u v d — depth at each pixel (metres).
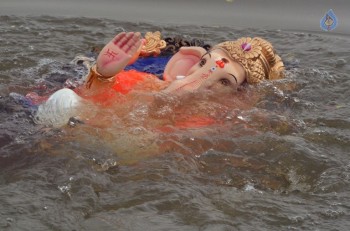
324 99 8.01
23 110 6.92
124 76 7.44
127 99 7.05
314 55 9.98
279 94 7.67
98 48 9.11
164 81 7.53
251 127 6.91
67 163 6.00
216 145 6.51
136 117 6.76
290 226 5.21
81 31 10.77
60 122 6.63
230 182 6.03
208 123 6.90
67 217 5.15
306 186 6.06
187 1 13.02
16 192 5.49
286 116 7.29
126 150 6.24
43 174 5.84
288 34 11.13
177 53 7.75
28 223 5.02
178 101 7.09
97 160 6.09
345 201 5.63
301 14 12.37
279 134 6.91
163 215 5.28
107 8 12.55
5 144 6.31
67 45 10.02
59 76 8.08
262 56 7.74
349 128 7.16
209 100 7.20
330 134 6.89
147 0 13.09
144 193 5.59
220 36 10.90
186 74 7.58
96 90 7.17
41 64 8.99
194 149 6.43
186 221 5.21
